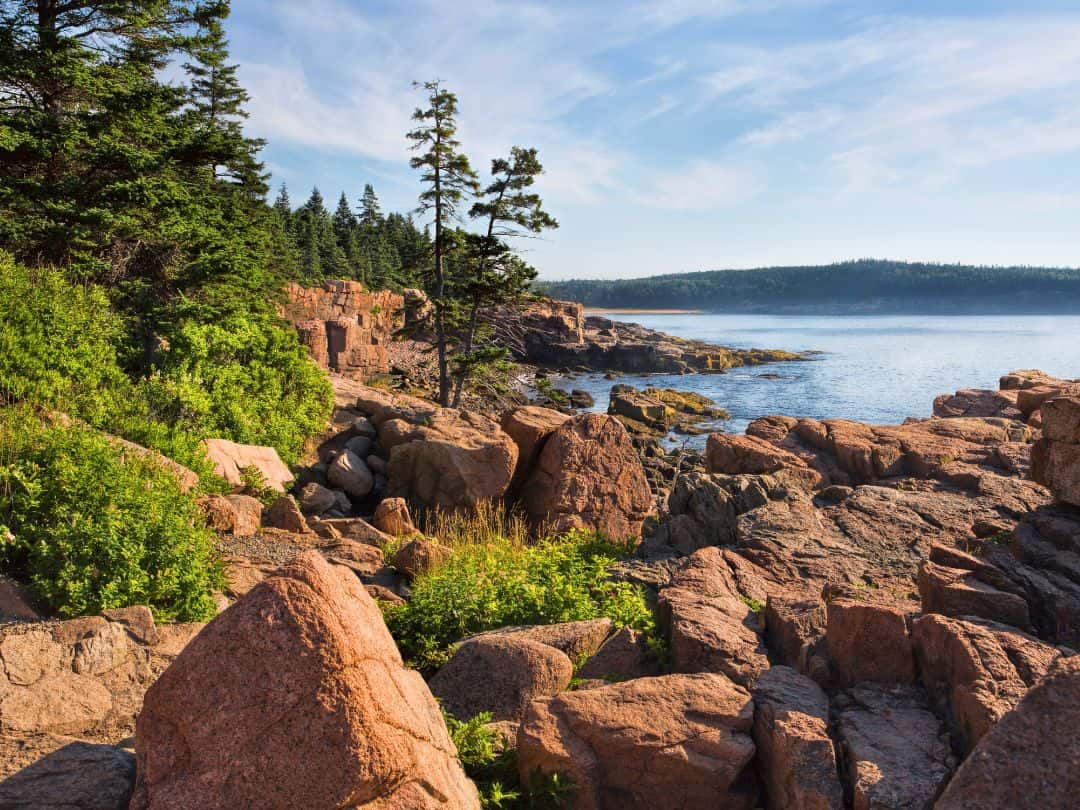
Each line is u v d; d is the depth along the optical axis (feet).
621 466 55.98
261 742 11.62
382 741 11.89
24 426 30.91
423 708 14.17
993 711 15.26
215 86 125.80
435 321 122.21
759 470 48.19
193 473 39.96
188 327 62.34
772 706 17.30
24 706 16.72
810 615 22.15
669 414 158.10
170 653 21.06
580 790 16.10
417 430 63.26
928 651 18.66
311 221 278.46
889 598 25.62
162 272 72.84
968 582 23.08
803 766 15.29
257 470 51.62
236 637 12.11
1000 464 43.98
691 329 614.75
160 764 11.91
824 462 48.42
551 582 30.04
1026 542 28.53
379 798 11.85
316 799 11.39
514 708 20.53
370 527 46.70
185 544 25.99
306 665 11.90
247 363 70.79
